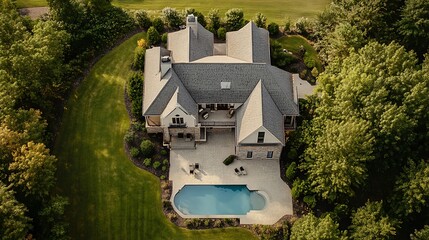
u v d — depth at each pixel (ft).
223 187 217.36
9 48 222.48
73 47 254.47
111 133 230.89
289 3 299.38
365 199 214.07
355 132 191.42
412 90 200.03
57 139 228.43
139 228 204.13
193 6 294.46
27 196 187.11
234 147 228.43
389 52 216.95
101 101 241.96
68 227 202.80
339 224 204.03
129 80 244.22
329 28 259.80
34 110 208.44
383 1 244.22
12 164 177.99
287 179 219.00
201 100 222.48
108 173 218.59
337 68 229.45
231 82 221.05
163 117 214.48
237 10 269.23
